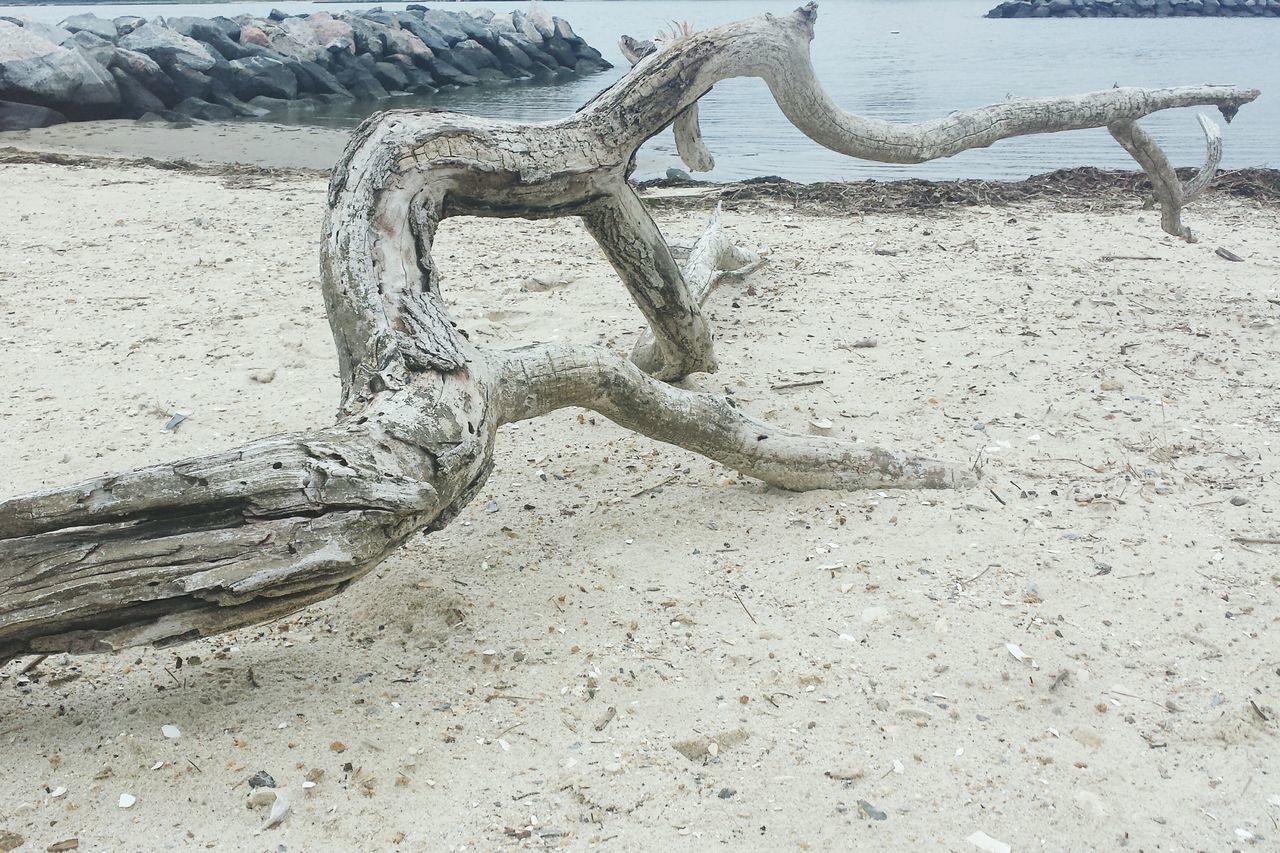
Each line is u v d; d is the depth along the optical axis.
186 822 2.71
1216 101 6.20
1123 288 7.75
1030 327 6.92
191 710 3.15
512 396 3.93
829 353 6.52
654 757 3.01
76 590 2.73
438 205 4.21
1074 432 5.31
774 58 4.82
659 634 3.61
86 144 18.75
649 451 5.25
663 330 5.61
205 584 2.76
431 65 31.94
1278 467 4.86
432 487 3.18
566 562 4.11
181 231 9.74
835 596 3.83
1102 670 3.42
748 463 4.59
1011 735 3.12
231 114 24.25
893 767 2.99
